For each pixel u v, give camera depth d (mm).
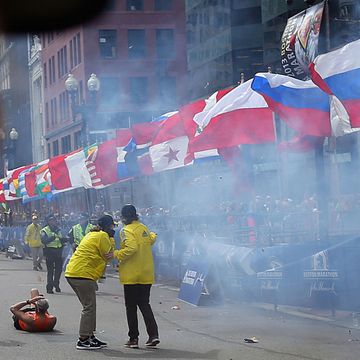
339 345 15844
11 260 60250
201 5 55469
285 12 50906
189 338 17453
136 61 55594
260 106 24359
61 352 15711
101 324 20453
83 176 43938
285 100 20734
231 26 54250
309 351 15086
